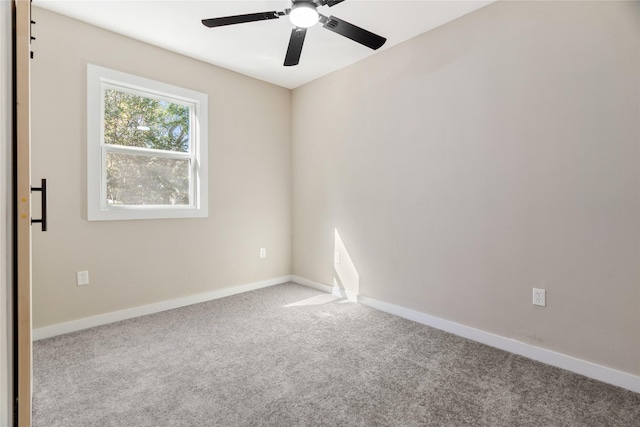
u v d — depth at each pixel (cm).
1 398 100
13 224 109
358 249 331
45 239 242
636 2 175
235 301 333
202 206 327
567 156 199
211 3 233
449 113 255
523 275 219
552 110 204
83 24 255
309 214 385
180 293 317
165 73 300
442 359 216
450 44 254
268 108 382
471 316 247
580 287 196
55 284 247
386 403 170
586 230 193
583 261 194
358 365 208
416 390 181
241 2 232
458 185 252
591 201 191
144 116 295
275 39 283
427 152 271
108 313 273
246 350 227
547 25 205
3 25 98
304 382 188
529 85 213
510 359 216
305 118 386
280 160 395
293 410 164
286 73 356
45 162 240
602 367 189
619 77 180
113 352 223
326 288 367
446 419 158
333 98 352
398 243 295
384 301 308
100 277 268
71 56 249
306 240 390
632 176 177
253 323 276
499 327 232
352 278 338
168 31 269
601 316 189
